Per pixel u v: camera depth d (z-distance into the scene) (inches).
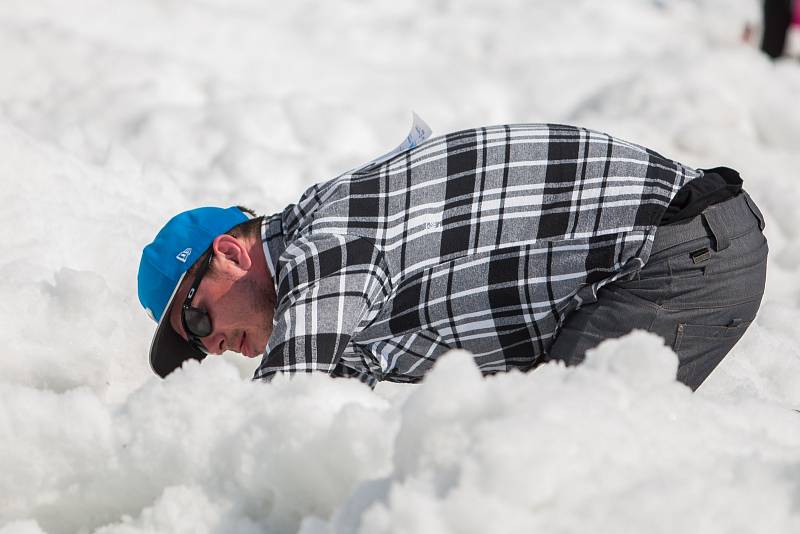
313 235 267.0
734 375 373.1
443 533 153.9
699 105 784.9
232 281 279.9
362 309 262.5
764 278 305.1
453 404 171.0
